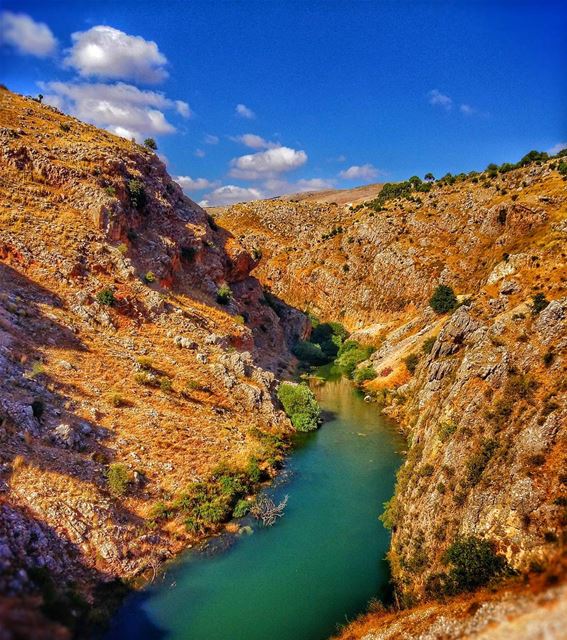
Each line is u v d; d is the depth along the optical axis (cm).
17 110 6338
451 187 11750
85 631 2078
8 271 4175
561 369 2555
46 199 5122
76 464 2841
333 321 11425
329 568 2762
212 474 3497
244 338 6206
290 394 5366
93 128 7281
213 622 2309
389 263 10619
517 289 4612
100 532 2550
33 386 3209
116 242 5319
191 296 6238
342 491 3744
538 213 7769
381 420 5641
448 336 4969
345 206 18900
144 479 3127
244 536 3056
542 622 1251
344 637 2183
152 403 3909
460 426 2931
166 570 2658
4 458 2519
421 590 2303
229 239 8169
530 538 1923
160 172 7369
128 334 4572
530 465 2158
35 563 2131
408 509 2994
